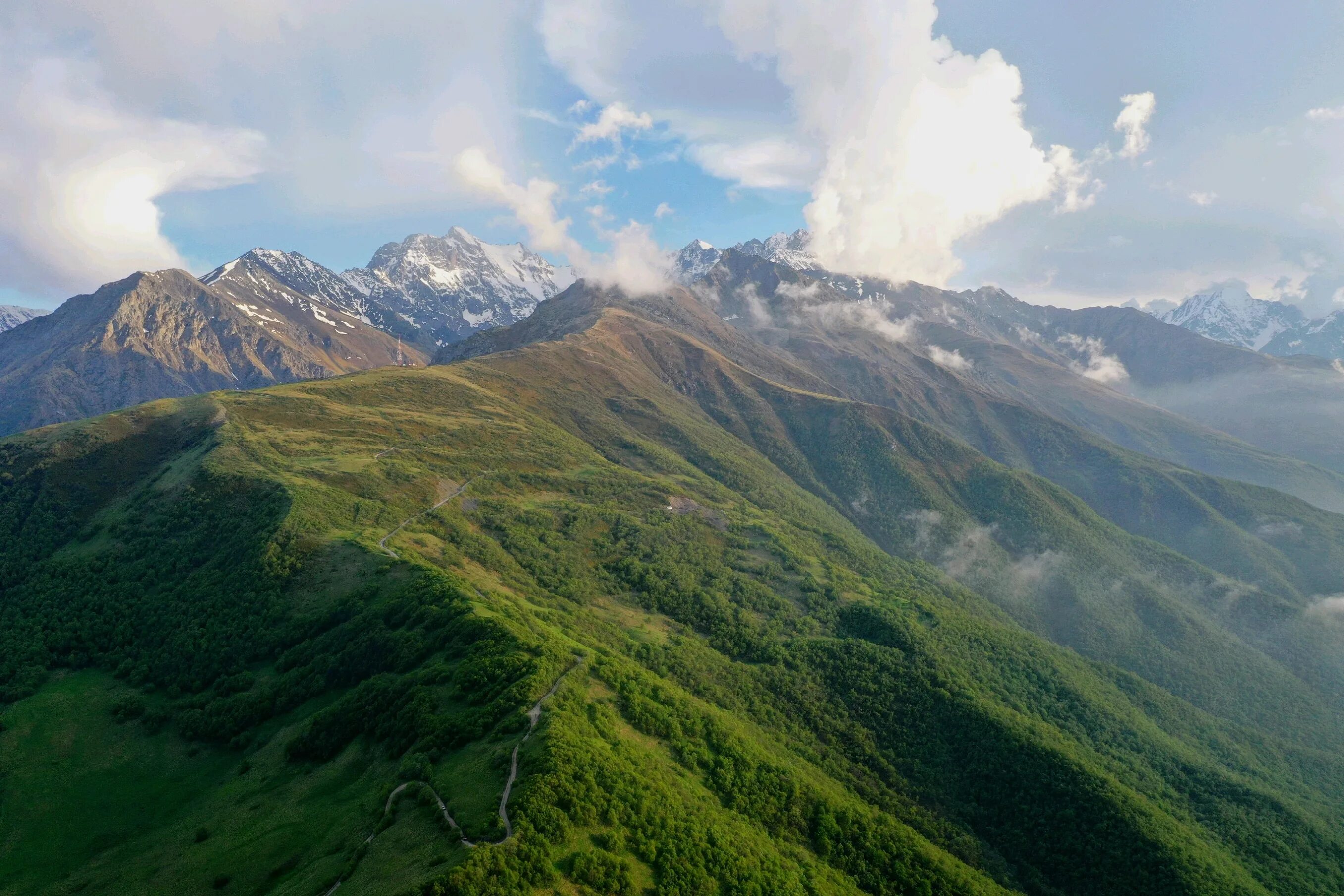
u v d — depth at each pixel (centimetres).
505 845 7650
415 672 12444
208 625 15825
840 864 11612
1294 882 15288
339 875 8000
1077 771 15688
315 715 12556
